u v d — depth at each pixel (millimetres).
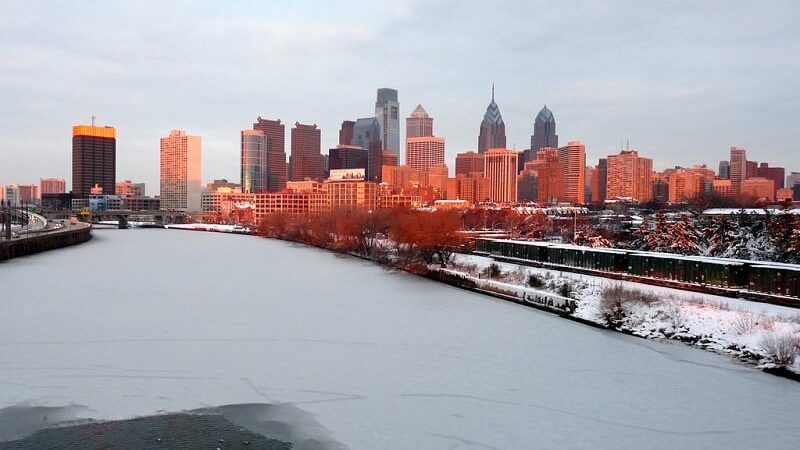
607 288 80000
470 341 67312
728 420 44969
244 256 171750
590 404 48188
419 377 54656
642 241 138500
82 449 39156
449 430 43125
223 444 40219
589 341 67312
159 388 51000
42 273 129875
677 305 72750
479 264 122625
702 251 122750
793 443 41188
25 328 72625
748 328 62812
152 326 74125
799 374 53656
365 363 58875
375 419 44938
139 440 40625
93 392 49844
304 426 43469
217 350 63031
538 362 59375
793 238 104438
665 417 45625
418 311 84375
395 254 148000
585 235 146000
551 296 86312
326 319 78812
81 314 81562
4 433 41594
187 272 131125
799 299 69000
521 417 45594
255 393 50094
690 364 58438
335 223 192625
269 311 84312
